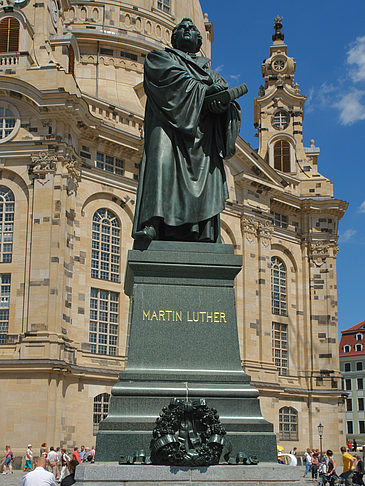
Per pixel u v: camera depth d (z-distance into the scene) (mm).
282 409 61094
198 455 8422
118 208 52469
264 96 72688
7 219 47250
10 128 48250
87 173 50562
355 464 23594
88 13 65500
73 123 48656
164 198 10367
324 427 62312
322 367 63938
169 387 9188
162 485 8195
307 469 48094
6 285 46000
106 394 47656
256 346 58750
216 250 10070
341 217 68438
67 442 43781
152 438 8680
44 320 44250
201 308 9812
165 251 9945
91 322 49000
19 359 42812
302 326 65250
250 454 8867
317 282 66250
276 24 76188
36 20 51844
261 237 61688
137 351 9531
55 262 45312
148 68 10867
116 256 51938
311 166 70375
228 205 60094
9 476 37250
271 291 63688
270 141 71375
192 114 10570
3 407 42281
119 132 52500
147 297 9789
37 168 47094
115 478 8180
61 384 43438
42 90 47969
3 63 49781
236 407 9180
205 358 9594
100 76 63250
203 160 10758
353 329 115500
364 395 110438
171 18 70688
